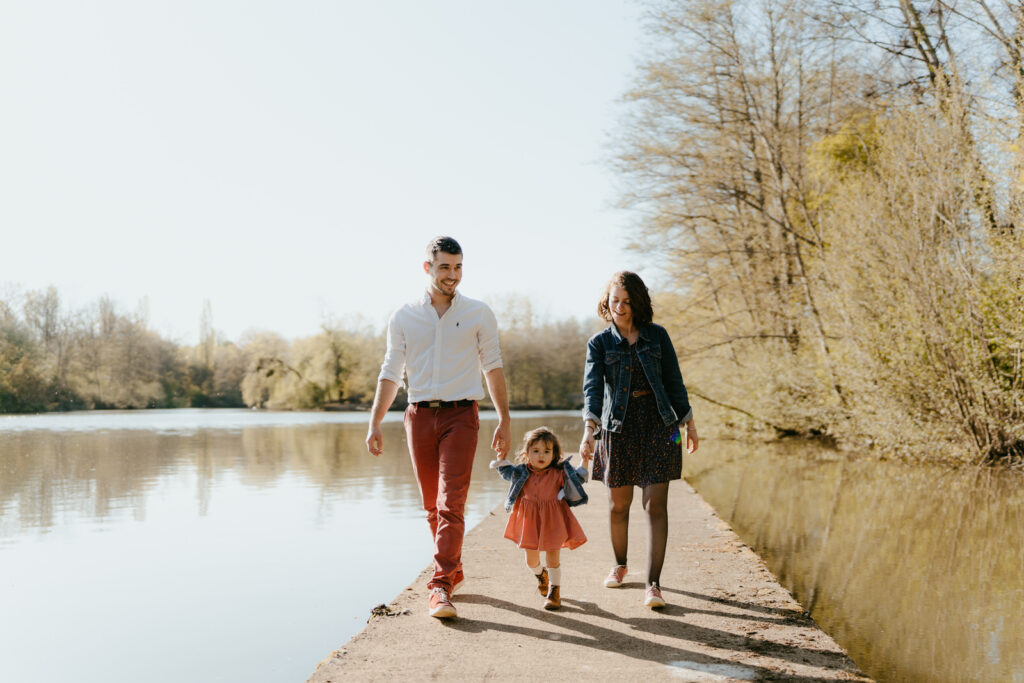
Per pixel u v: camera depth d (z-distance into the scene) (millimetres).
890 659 3574
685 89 18125
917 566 5480
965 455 11930
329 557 6148
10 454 16344
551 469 3953
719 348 19062
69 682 3551
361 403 62469
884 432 13055
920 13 14047
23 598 4992
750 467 12289
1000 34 11453
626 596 4094
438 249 3926
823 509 8023
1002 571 5336
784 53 17172
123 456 15797
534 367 68312
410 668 3000
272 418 42969
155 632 4277
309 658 3879
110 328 62938
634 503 7410
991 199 10984
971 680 3299
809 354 17062
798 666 3037
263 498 9406
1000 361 11680
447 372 3949
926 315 11719
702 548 5340
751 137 18234
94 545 6672
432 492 4102
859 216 12883
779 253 17156
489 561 4949
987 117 11078
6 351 51719
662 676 2918
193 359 78188
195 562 5996
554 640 3350
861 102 16781
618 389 4016
